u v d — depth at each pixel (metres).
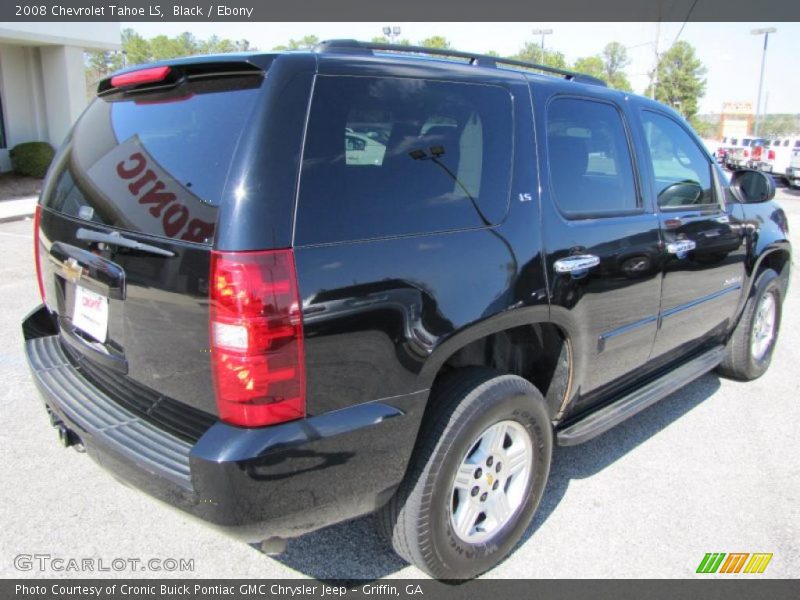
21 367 4.70
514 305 2.55
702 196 3.96
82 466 3.43
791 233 11.94
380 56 2.38
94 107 2.84
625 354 3.35
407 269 2.23
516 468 2.77
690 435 4.02
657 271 3.39
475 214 2.49
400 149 2.32
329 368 2.06
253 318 1.92
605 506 3.25
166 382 2.21
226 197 1.96
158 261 2.11
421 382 2.28
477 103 2.60
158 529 2.96
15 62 17.48
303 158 2.05
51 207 2.83
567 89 3.02
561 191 2.88
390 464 2.26
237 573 2.70
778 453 3.81
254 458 1.94
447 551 2.52
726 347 4.61
